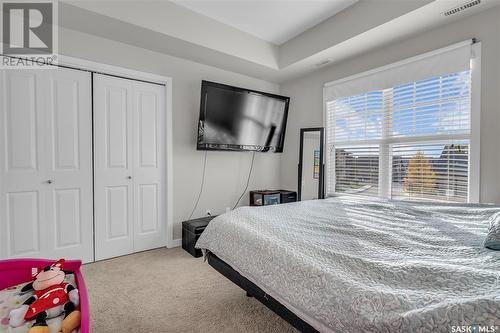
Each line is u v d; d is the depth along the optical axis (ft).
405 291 2.55
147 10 7.57
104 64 8.22
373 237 4.15
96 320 5.26
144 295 6.24
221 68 10.91
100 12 6.79
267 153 12.97
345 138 10.21
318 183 10.94
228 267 5.04
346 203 7.12
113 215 8.67
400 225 4.82
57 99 7.57
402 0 6.79
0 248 6.85
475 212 5.39
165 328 5.02
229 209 11.61
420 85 7.90
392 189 8.74
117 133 8.69
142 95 9.19
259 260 4.06
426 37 7.70
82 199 8.05
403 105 8.36
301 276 3.29
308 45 9.61
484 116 6.60
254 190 12.46
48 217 7.50
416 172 8.06
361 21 7.79
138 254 9.00
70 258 7.87
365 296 2.58
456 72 7.04
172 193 9.84
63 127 7.69
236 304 5.87
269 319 5.30
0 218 6.85
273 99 11.39
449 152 7.30
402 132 8.41
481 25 6.63
